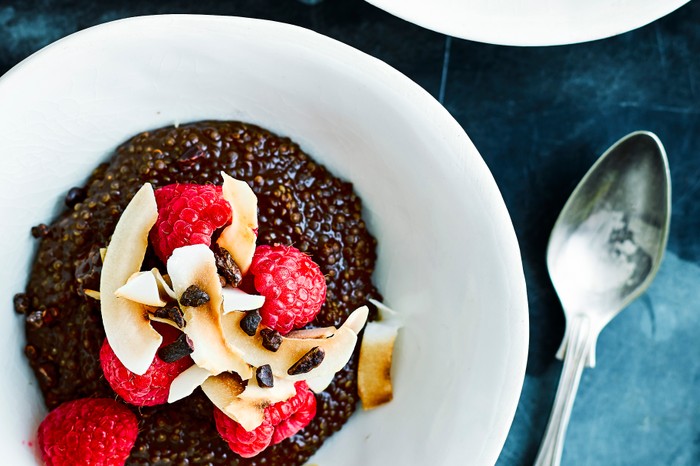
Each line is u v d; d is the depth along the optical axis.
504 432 0.34
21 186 0.35
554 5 0.38
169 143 0.36
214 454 0.35
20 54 0.40
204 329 0.33
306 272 0.34
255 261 0.34
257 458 0.36
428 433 0.36
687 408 0.41
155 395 0.33
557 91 0.41
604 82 0.41
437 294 0.36
